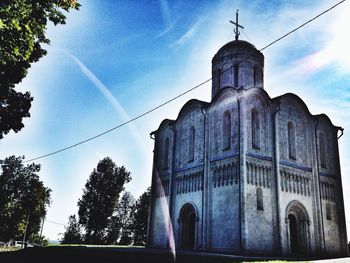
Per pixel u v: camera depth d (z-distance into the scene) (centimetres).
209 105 3269
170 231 3347
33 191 7250
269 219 2731
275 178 2875
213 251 2783
